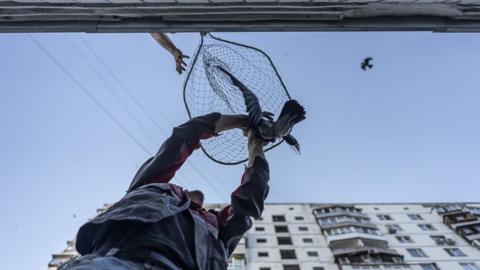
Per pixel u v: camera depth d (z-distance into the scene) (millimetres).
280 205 38781
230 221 1847
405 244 30641
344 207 36688
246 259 28609
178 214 1522
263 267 27750
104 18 3428
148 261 1251
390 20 3512
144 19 3428
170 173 1762
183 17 3350
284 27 3479
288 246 30438
